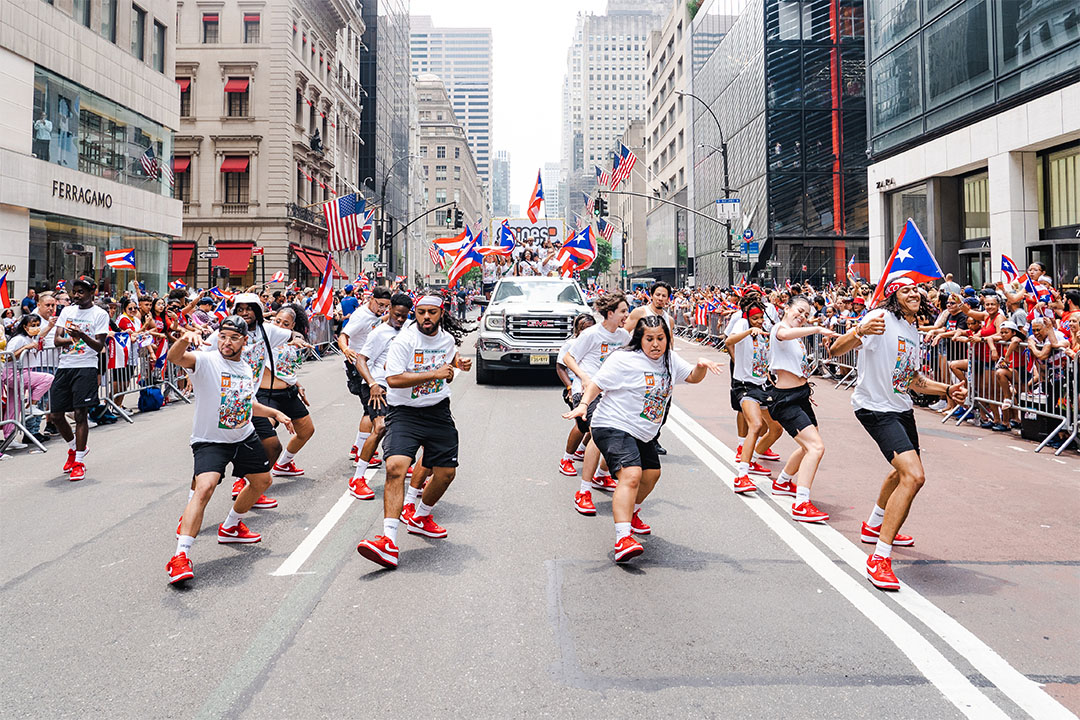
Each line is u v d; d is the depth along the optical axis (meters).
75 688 3.56
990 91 20.61
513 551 5.54
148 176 29.73
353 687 3.55
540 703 3.39
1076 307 10.39
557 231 24.72
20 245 22.36
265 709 3.36
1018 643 4.01
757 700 3.42
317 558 5.40
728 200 29.80
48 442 10.18
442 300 5.59
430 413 5.66
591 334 7.60
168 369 14.08
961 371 11.54
